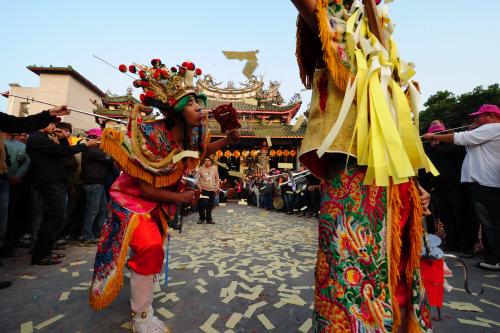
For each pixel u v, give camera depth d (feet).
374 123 3.58
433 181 14.32
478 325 6.25
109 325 6.37
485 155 10.67
